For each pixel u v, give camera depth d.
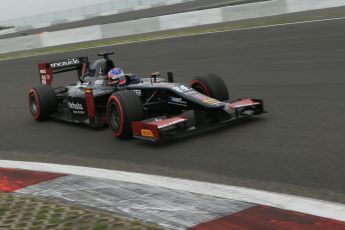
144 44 55.38
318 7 59.16
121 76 22.12
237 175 14.31
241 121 20.64
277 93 25.73
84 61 27.27
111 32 69.44
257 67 34.25
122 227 10.73
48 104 25.02
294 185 13.01
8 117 28.03
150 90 20.81
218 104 18.95
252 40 45.97
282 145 16.69
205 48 46.16
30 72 47.50
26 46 70.88
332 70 29.44
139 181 14.38
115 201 12.51
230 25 58.66
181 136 19.42
